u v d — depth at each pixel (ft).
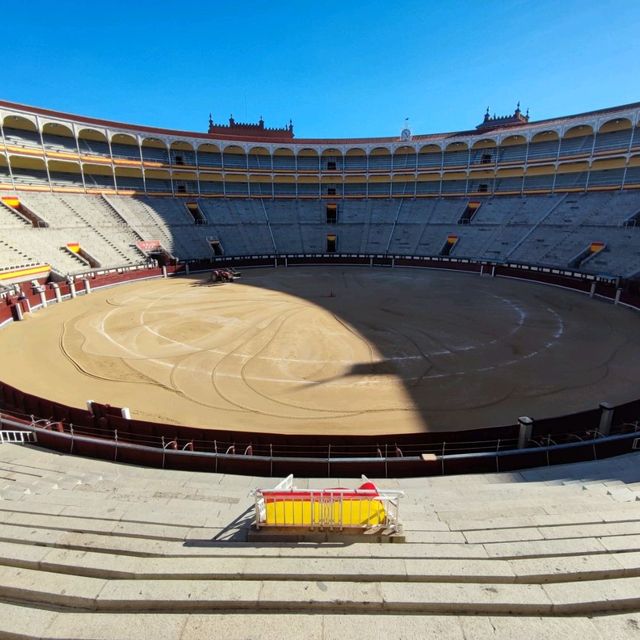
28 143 146.92
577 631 12.94
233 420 47.06
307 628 13.15
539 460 34.83
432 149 192.65
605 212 143.84
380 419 47.09
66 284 109.50
